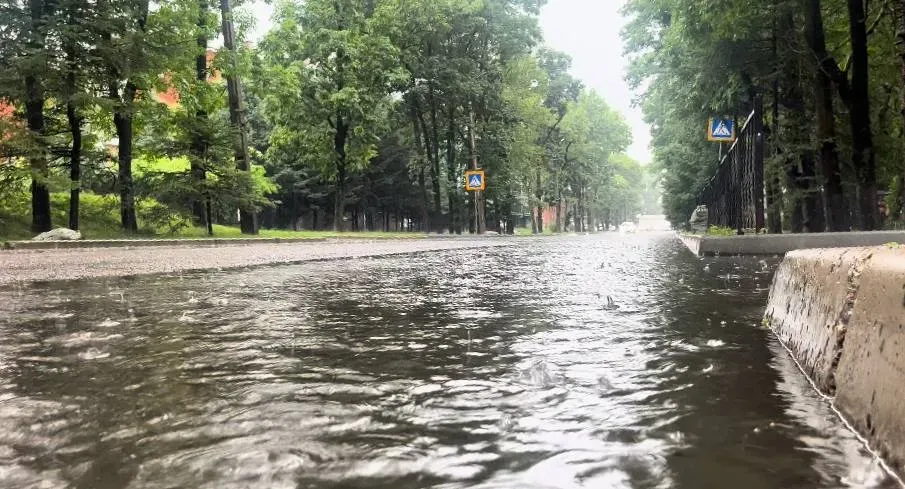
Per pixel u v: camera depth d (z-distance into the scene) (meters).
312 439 1.78
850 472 1.49
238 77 29.03
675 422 1.90
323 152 37.81
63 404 2.17
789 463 1.55
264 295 6.10
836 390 2.06
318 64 36.50
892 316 1.63
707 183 39.91
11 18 20.77
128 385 2.46
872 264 1.93
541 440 1.76
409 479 1.48
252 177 27.78
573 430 1.84
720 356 2.95
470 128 46.03
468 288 6.67
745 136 15.35
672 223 75.50
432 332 3.79
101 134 29.56
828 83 15.71
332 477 1.50
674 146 42.41
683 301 5.26
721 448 1.67
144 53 22.44
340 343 3.43
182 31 24.80
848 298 2.13
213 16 27.75
